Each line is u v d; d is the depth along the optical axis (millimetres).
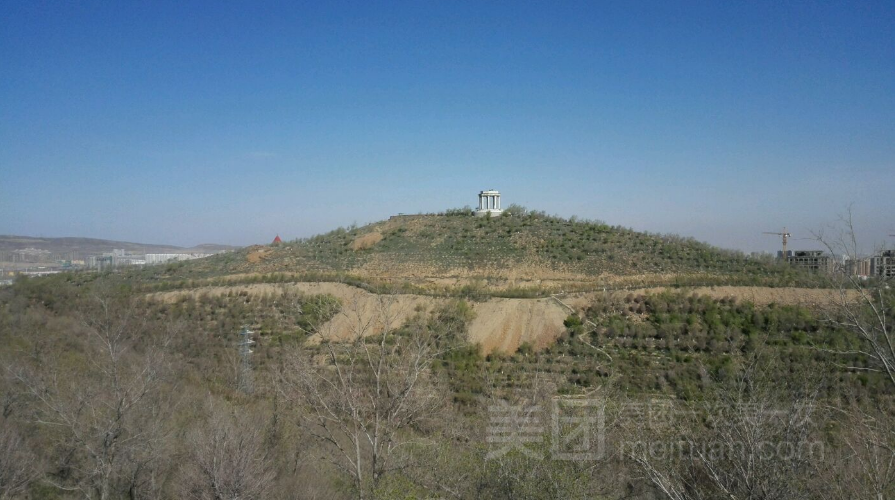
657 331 34844
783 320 31562
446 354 30844
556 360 32781
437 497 14328
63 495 19047
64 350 28625
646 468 11070
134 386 20656
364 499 13547
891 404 15406
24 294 40062
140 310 40625
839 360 19094
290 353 21562
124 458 18391
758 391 11727
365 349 15156
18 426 20312
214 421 18797
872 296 10688
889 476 10383
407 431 16672
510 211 76875
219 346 36031
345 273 53750
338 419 14617
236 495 16172
